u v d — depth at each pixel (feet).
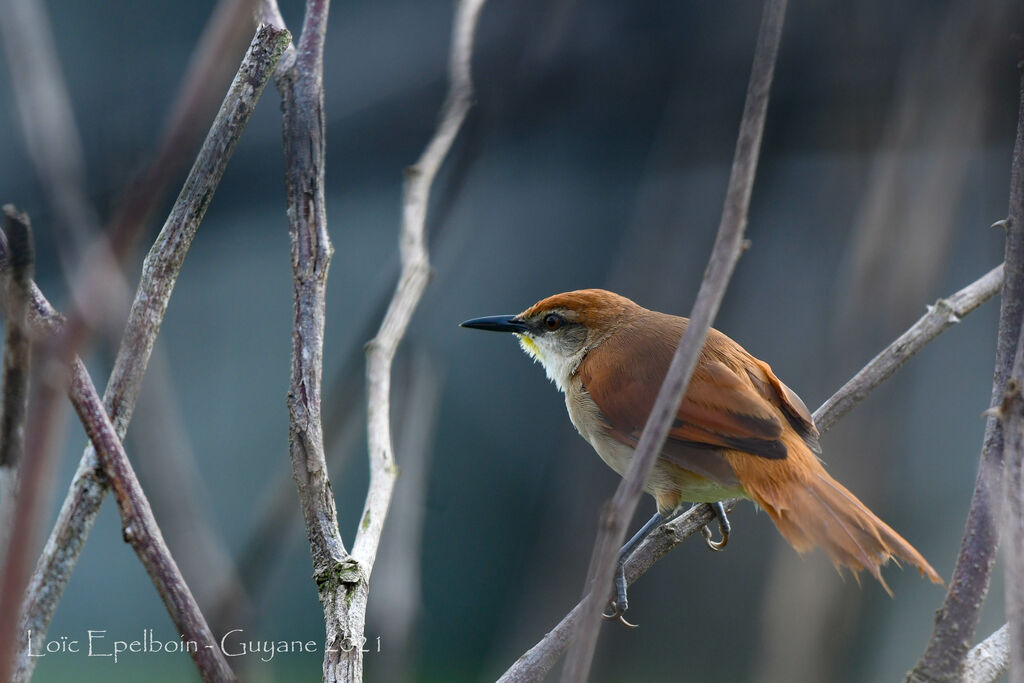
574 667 12.96
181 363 52.47
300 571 49.37
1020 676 13.67
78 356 14.24
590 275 56.49
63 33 43.86
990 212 45.60
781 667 32.48
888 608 43.37
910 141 35.55
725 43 43.37
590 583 13.74
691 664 47.70
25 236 11.71
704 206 43.01
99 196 25.40
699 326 13.64
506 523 55.36
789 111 43.50
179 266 17.30
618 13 45.21
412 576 25.49
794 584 33.12
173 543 15.88
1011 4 35.70
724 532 28.91
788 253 45.32
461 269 56.90
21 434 12.09
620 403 29.81
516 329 34.17
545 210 56.13
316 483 18.98
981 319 48.73
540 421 57.88
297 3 47.62
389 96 47.83
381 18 47.98
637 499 13.53
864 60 40.63
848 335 35.27
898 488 42.09
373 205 53.06
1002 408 14.78
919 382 48.37
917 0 38.04
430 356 33.06
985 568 16.47
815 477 25.27
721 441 26.45
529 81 41.86
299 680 46.75
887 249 35.12
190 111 10.48
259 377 54.70
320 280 19.76
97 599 49.73
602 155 52.80
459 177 35.47
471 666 52.85
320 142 20.24
